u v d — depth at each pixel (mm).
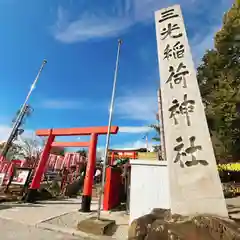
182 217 4465
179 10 7961
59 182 18297
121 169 11688
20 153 31141
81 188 17438
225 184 16844
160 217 4809
